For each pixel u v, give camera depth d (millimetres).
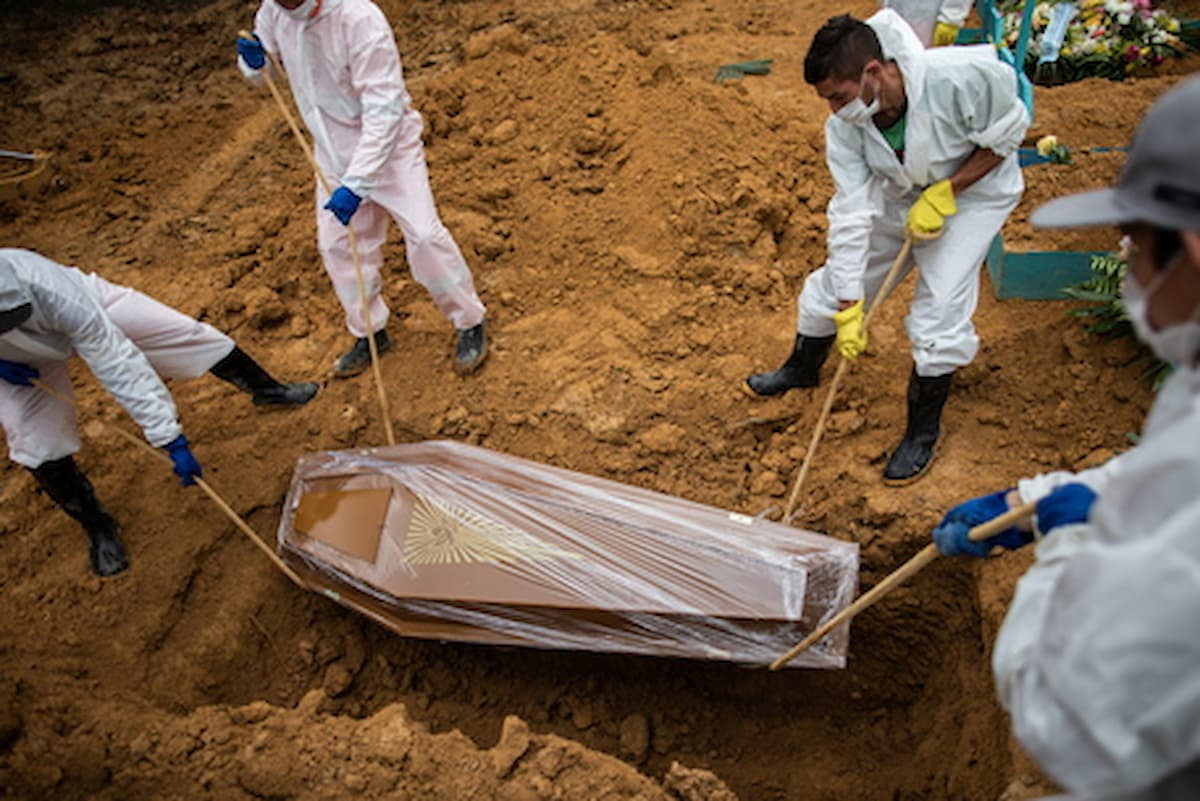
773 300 4859
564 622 3475
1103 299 4211
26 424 3639
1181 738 1470
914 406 3904
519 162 5637
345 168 4227
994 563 3641
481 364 4680
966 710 3637
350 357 4699
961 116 3188
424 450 4020
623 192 5363
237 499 4285
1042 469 3967
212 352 4160
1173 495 1434
